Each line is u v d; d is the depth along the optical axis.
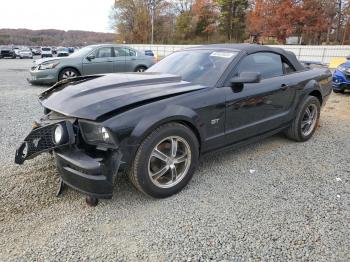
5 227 2.54
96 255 2.26
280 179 3.46
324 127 5.58
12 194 3.02
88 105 2.74
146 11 63.97
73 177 2.63
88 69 10.04
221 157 4.05
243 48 3.89
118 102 2.77
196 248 2.33
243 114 3.62
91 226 2.58
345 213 2.80
